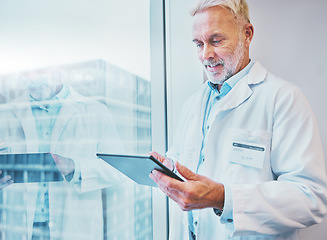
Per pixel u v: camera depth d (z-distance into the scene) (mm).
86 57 1279
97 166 1197
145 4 1259
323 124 1046
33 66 1294
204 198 667
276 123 770
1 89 1268
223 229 791
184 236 931
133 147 1264
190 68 1219
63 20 1290
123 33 1271
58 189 1182
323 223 1018
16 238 1185
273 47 1092
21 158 1098
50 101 1254
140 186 1252
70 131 1235
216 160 844
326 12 1036
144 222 1255
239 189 702
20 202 1179
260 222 687
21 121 1234
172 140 1249
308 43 1059
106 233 1228
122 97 1274
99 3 1270
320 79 1047
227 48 820
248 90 847
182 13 1229
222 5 807
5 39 1322
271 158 774
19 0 1319
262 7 1100
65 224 1183
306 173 694
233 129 822
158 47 1252
